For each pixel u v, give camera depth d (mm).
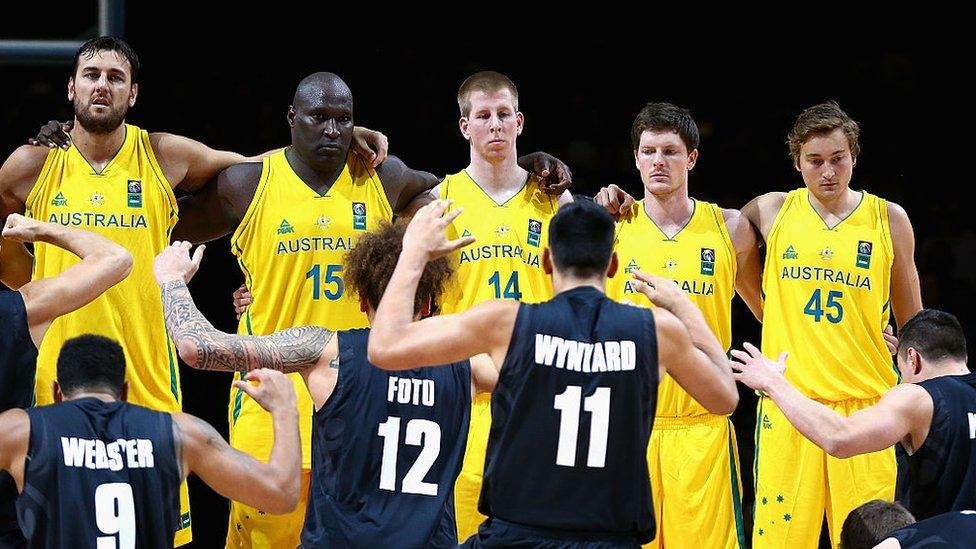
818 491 17859
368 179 17719
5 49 25547
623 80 32656
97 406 12055
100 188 17422
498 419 11641
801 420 13555
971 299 28250
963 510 13938
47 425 11797
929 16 33250
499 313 11609
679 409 17641
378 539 12172
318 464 12664
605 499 11461
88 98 17031
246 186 17547
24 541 13156
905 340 15094
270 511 12383
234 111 30141
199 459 12164
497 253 17516
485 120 17516
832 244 18141
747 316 28469
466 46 32312
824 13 33188
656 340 11609
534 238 17688
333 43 31438
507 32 32438
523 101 32500
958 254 30125
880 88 32688
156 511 11938
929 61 33031
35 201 17359
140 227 17484
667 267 18000
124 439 11938
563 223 11906
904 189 31594
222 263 26984
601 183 31547
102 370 12398
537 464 11469
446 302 17469
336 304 17281
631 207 18312
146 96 29984
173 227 18266
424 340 11508
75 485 11703
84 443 11820
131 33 30078
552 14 32531
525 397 11469
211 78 30375
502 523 11664
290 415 12523
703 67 32875
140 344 17375
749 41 33156
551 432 11438
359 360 12617
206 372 25953
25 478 11688
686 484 17562
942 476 14047
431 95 31750
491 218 17625
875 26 33188
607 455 11438
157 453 11977
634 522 11562
